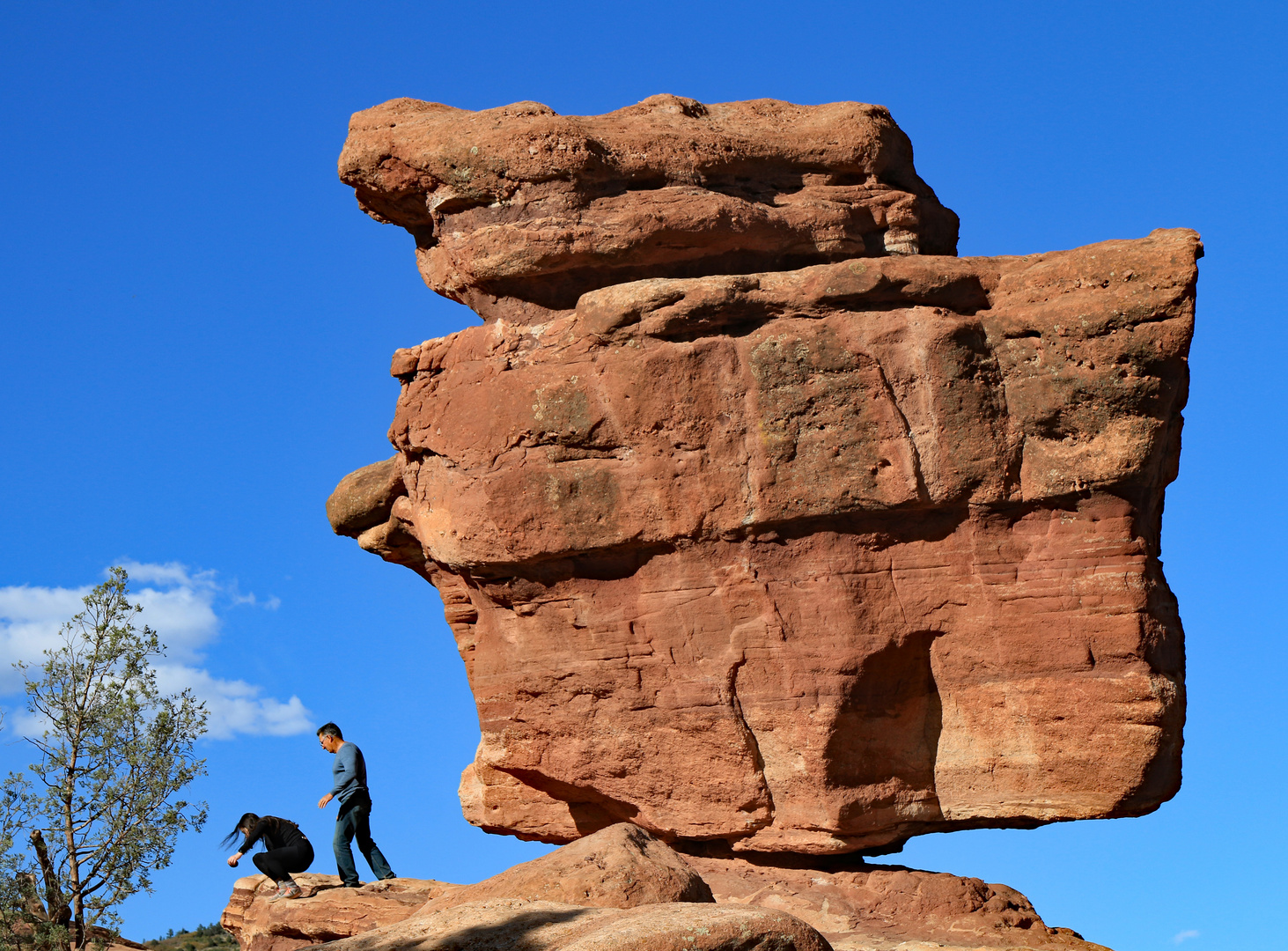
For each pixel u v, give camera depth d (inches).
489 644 553.6
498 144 542.6
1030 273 499.2
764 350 501.4
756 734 512.7
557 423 521.0
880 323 496.7
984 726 498.0
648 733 524.4
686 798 524.4
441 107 596.4
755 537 505.7
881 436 492.1
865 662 497.7
